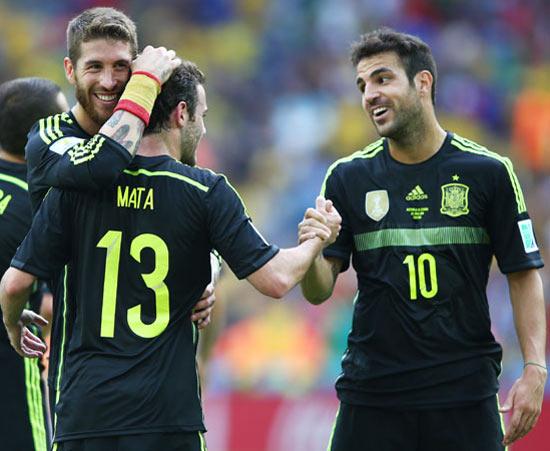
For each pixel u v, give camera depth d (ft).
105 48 53.62
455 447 60.29
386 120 60.64
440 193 60.70
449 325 60.18
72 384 51.26
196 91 54.24
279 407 110.32
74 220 52.37
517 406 59.52
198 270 52.39
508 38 230.48
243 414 110.63
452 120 212.64
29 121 64.28
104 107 54.19
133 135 50.98
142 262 51.47
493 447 60.29
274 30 230.07
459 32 229.66
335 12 230.68
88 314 51.55
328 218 54.34
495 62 224.33
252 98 216.33
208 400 111.34
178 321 51.85
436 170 61.00
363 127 204.33
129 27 54.60
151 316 51.31
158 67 52.26
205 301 53.88
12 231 63.72
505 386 126.72
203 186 51.93
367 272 61.52
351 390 61.77
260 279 51.57
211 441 110.42
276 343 139.64
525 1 236.22
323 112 208.74
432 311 60.08
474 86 217.15
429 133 61.16
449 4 234.38
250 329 141.28
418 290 60.23
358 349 61.77
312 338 139.03
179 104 53.26
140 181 51.90
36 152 55.21
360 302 61.93
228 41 228.63
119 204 51.80
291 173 195.31
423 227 60.49
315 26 230.07
